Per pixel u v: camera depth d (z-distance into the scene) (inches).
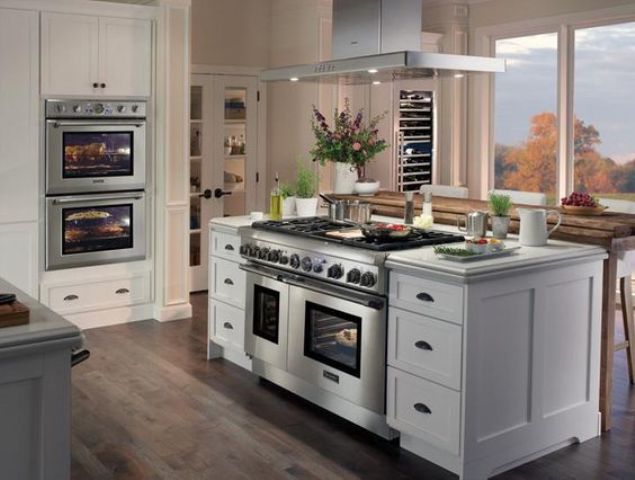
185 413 156.3
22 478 90.4
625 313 172.9
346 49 178.7
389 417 139.6
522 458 135.3
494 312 128.0
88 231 215.6
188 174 229.0
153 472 129.6
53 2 202.1
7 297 96.7
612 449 141.8
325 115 268.4
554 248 143.5
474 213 151.9
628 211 179.9
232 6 273.6
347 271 145.6
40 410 90.5
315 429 149.2
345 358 149.3
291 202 192.1
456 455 127.6
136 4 229.0
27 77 200.8
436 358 129.5
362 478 128.6
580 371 144.2
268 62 284.7
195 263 274.1
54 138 206.2
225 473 129.6
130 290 226.8
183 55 224.1
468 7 292.0
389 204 194.7
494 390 129.6
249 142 282.5
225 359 192.9
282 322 164.7
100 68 212.4
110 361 189.6
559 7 261.0
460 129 295.7
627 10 240.4
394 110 279.6
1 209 200.5
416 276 132.0
